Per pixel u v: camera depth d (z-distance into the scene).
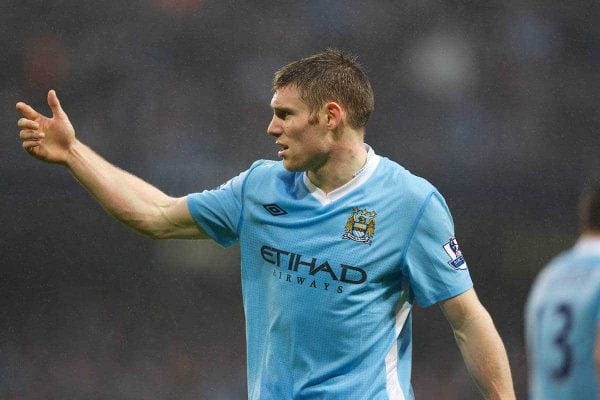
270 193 13.01
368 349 12.77
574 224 29.22
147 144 29.95
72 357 27.42
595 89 30.42
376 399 12.68
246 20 30.58
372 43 30.67
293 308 12.74
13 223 28.06
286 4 30.77
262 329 13.17
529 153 30.00
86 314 27.64
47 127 13.17
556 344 10.74
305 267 12.70
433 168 30.03
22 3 30.27
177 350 27.48
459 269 12.83
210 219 13.33
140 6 30.45
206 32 30.44
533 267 28.78
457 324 13.02
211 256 27.89
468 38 30.72
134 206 13.35
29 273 27.83
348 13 30.80
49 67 30.12
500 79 30.64
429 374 27.20
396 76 30.59
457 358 27.25
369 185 12.80
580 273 10.72
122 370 27.31
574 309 10.62
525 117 30.36
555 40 30.92
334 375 12.75
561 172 29.88
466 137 30.20
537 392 11.07
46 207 28.20
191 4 30.52
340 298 12.61
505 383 12.89
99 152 29.84
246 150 29.98
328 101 12.60
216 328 27.53
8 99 29.75
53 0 30.34
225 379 27.30
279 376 12.91
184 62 30.33
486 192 29.66
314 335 12.73
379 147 30.22
